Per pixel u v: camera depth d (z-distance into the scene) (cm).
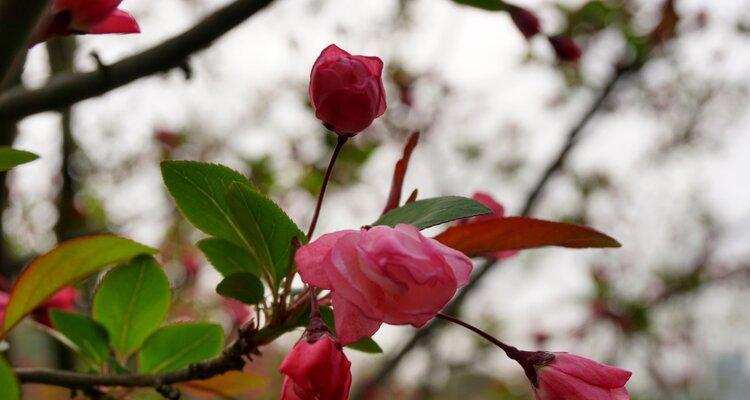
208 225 31
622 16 82
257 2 34
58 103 34
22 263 50
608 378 29
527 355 30
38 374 32
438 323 80
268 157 90
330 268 26
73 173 61
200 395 37
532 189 74
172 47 34
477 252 31
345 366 27
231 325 43
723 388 150
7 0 27
